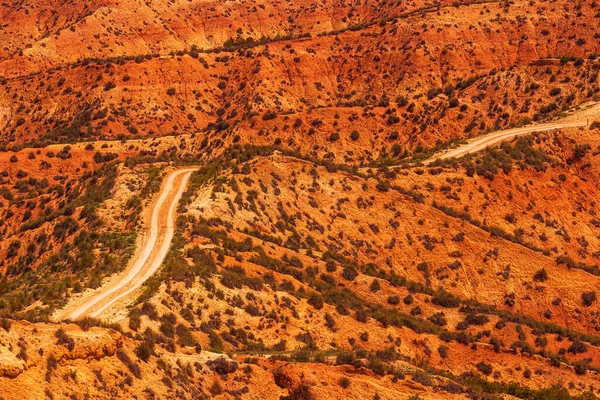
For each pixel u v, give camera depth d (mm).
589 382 89250
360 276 112125
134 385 57500
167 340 68312
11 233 130000
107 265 94938
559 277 123125
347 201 127625
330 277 109250
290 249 113625
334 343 87312
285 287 97062
